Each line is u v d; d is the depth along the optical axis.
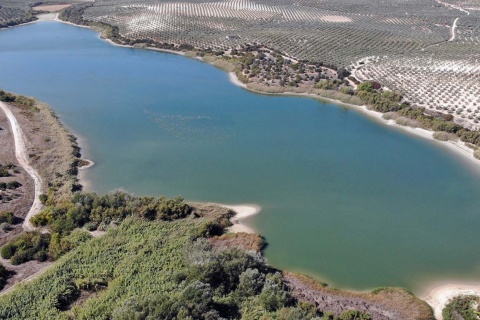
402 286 47.59
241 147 78.81
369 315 41.66
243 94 105.75
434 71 113.88
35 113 92.44
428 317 42.72
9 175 67.00
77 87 109.88
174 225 54.94
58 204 58.34
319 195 64.12
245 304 42.75
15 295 42.75
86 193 59.59
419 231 56.47
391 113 90.94
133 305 39.81
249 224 57.53
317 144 80.38
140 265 47.19
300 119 91.69
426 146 79.12
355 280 48.31
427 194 64.56
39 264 48.50
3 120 87.19
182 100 101.44
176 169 71.06
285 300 43.00
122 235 52.53
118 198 58.50
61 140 79.25
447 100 95.69
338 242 54.31
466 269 50.00
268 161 73.88
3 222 54.91
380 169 71.50
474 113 88.75
